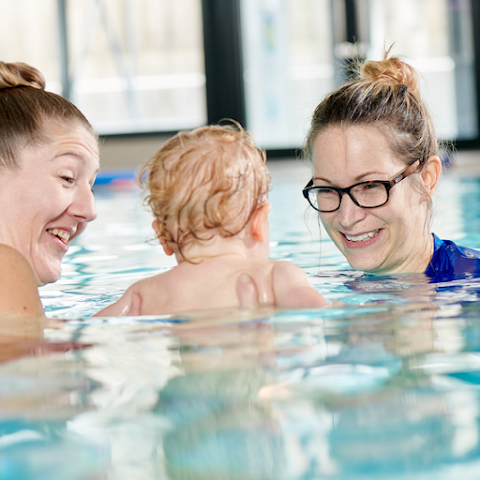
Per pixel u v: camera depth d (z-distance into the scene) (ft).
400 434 1.97
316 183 5.65
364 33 27.71
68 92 30.58
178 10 30.73
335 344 2.95
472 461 1.81
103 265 7.55
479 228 9.25
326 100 5.77
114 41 31.04
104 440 1.99
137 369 2.65
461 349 2.81
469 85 27.66
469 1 27.25
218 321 3.58
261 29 28.96
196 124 29.86
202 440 1.96
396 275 5.65
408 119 5.50
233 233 4.86
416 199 5.58
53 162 4.63
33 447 1.95
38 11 30.35
